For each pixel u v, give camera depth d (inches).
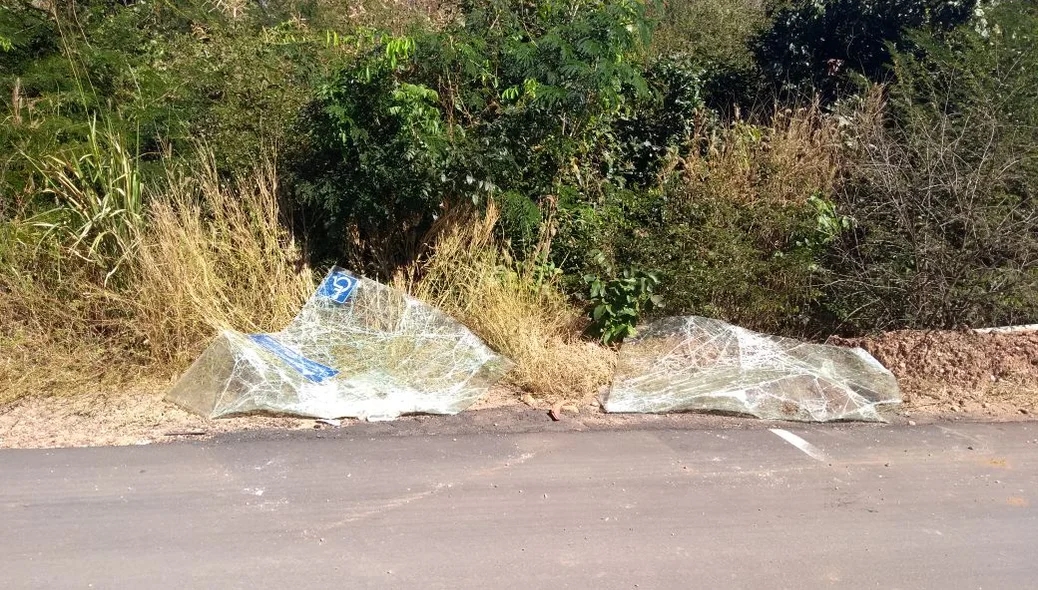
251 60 287.3
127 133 278.5
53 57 308.3
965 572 139.6
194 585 130.8
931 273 258.8
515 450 184.2
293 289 256.2
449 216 269.1
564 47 259.1
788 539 148.8
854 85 376.5
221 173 272.7
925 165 267.1
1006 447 190.9
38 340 228.4
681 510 158.4
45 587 129.2
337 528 149.1
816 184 299.7
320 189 254.4
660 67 341.7
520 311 252.7
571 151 281.7
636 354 245.8
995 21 326.0
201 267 241.4
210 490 162.1
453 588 131.7
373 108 251.1
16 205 261.3
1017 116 282.5
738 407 209.6
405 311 247.6
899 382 231.6
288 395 207.2
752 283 268.5
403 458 178.7
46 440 185.5
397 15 381.4
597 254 268.4
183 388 211.8
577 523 152.6
